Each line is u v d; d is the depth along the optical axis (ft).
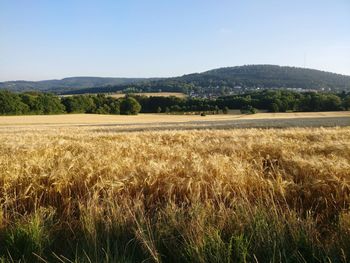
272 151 33.24
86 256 11.39
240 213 13.96
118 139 55.83
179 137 58.90
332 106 389.19
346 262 10.62
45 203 18.47
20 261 11.66
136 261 11.76
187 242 12.20
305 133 61.00
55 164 24.25
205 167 21.53
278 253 11.21
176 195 18.58
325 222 15.70
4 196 18.22
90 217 14.30
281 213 14.28
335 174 19.62
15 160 24.94
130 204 16.19
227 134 63.21
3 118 300.20
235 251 11.36
